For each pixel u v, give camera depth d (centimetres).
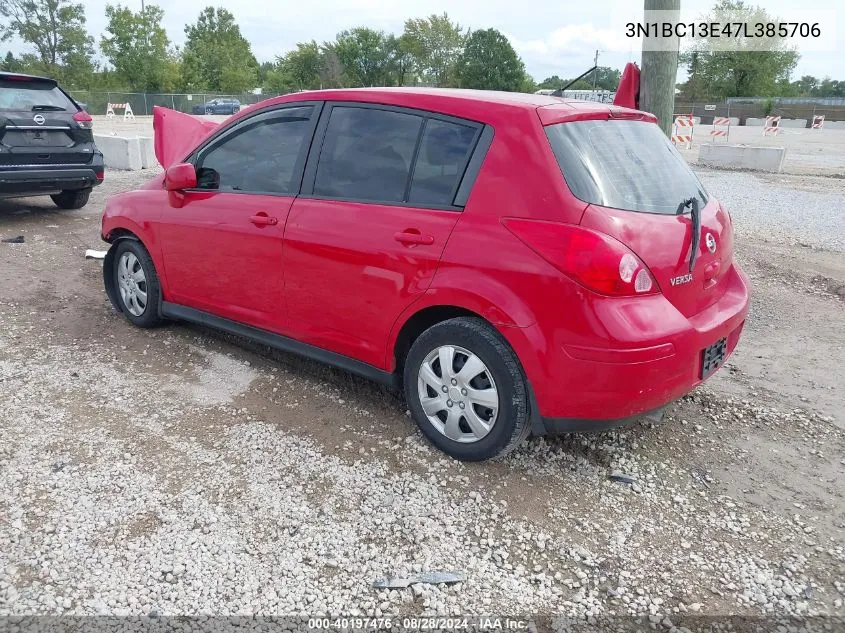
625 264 287
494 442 325
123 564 269
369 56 8669
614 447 368
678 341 299
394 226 340
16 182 826
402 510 308
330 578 267
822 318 595
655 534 300
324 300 376
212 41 8888
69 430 365
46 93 870
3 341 483
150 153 1465
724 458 364
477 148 324
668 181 347
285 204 390
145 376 435
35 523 289
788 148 2555
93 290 611
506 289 303
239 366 454
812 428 397
